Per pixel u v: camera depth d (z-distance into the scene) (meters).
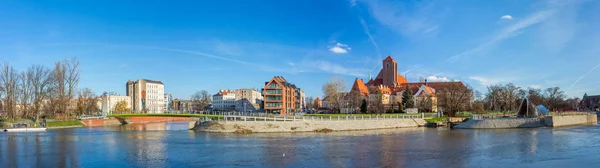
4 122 115.44
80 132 100.62
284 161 52.72
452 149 63.34
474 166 48.97
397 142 73.00
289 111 179.12
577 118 124.81
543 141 73.31
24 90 127.50
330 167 48.56
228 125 96.94
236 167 48.97
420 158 54.66
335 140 76.62
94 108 182.50
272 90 172.00
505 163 50.94
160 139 80.00
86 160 54.41
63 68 132.88
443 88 141.12
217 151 61.78
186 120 182.62
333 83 175.38
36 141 77.38
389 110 156.75
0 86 125.25
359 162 51.72
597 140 74.19
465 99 137.62
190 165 50.47
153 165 50.66
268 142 73.38
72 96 136.25
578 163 50.84
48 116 133.12
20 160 54.56
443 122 121.81
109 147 67.44
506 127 109.50
